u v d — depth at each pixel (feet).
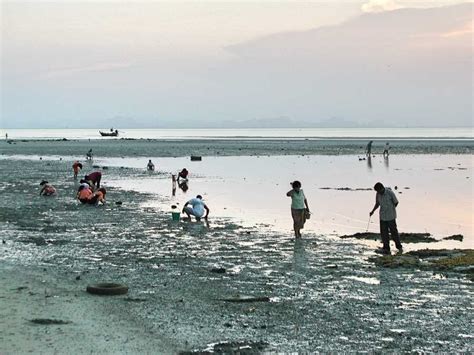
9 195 113.19
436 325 37.27
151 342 33.19
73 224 79.25
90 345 32.37
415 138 590.96
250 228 78.02
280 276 50.55
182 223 81.51
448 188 132.98
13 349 31.48
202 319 37.86
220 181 148.15
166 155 274.57
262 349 32.60
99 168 187.21
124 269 52.54
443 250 61.41
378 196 62.90
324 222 84.33
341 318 38.63
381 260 56.44
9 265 53.36
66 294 43.04
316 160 238.48
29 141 467.93
